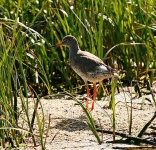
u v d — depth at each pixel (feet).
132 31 47.52
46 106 41.83
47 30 47.85
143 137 36.14
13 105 37.22
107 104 43.27
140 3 47.03
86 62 43.98
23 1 46.01
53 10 46.57
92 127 34.73
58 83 48.91
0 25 36.50
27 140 35.42
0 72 33.35
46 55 45.83
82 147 34.30
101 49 45.03
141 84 48.24
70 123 35.78
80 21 44.65
